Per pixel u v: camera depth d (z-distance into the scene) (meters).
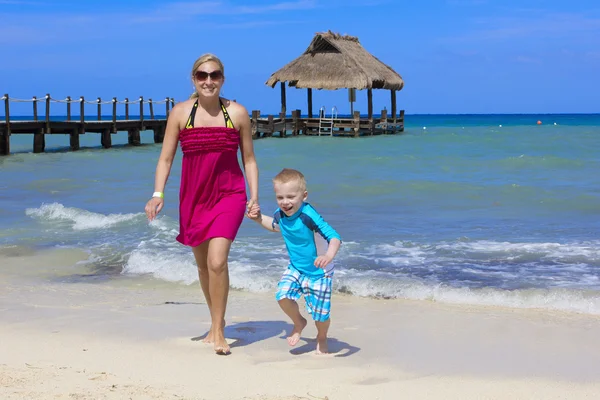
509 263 7.42
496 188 13.47
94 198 13.04
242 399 3.41
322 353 4.37
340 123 35.56
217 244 4.30
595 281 6.60
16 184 15.20
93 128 27.53
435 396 3.57
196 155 4.37
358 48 36.62
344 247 8.29
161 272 7.16
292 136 35.50
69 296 6.18
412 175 16.55
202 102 4.41
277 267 7.18
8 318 5.26
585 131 40.53
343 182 14.76
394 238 8.91
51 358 4.13
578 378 3.92
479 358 4.31
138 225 9.82
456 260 7.59
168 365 4.04
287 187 4.21
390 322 5.27
